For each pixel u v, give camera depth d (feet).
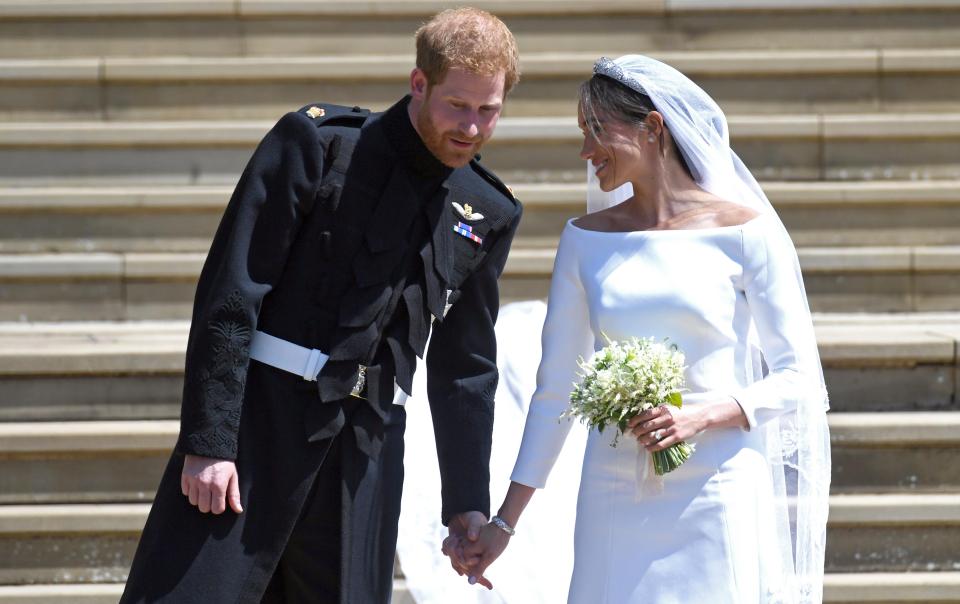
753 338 36.50
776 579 34.60
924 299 66.95
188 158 71.87
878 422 53.01
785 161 73.00
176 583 33.42
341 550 34.86
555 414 36.73
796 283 35.37
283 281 34.71
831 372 56.13
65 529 50.60
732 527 33.76
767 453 36.40
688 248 34.60
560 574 48.42
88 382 55.57
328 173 34.88
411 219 35.50
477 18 34.45
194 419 33.14
